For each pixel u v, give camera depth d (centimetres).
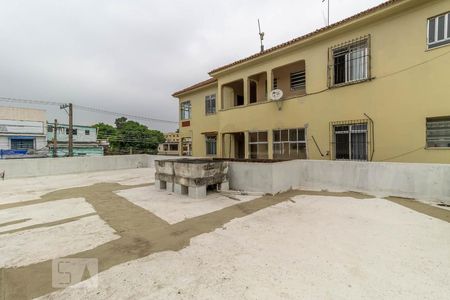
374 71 848
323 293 255
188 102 1830
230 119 1385
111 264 330
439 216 514
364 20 845
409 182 670
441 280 276
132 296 257
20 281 293
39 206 676
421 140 753
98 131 4534
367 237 405
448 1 704
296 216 534
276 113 1155
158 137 4562
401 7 770
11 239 430
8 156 2497
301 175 890
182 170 782
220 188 820
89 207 657
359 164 759
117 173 1514
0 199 777
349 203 635
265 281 280
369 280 278
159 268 316
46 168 1409
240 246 380
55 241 418
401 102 791
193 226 484
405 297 247
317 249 363
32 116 3238
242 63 1262
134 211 605
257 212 573
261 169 780
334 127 963
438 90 722
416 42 761
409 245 371
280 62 1140
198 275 297
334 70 966
